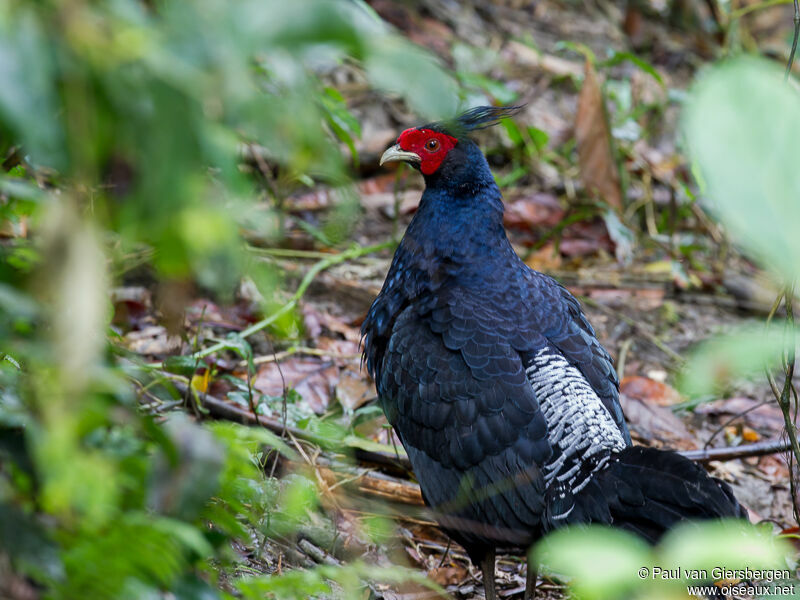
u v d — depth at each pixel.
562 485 6.95
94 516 3.27
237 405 9.57
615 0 21.73
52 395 3.25
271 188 11.44
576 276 13.96
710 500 6.10
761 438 10.87
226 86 2.53
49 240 2.75
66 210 2.77
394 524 8.66
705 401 11.30
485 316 7.66
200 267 2.87
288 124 2.71
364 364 10.96
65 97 2.58
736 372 2.83
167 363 7.81
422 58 2.46
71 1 2.37
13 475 3.81
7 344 3.36
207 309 11.01
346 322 11.91
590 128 13.25
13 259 3.96
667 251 14.03
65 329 2.69
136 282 10.88
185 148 2.54
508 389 7.25
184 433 3.80
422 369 7.53
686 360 11.93
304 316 11.42
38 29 2.38
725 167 1.84
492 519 7.18
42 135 2.37
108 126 2.55
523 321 7.74
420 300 8.00
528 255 14.08
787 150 1.83
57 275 2.73
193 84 2.49
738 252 14.73
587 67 13.24
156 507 3.91
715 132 1.86
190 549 4.15
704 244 15.16
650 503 6.37
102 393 3.74
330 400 10.30
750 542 2.71
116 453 3.95
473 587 8.25
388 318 8.27
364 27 2.52
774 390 7.45
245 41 2.35
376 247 12.68
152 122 2.51
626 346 12.26
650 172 15.38
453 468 7.33
